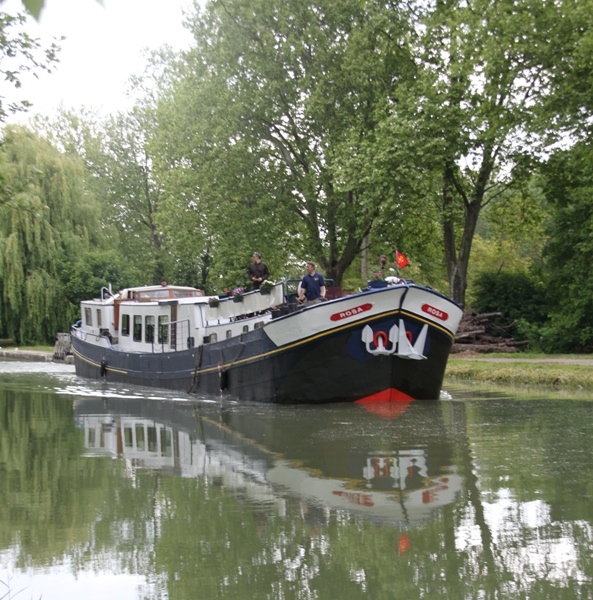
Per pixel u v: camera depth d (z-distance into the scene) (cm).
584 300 2867
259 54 3334
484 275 3359
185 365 2117
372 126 3275
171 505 840
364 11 3231
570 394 1816
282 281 1880
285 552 670
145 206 5528
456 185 2967
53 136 5709
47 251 4381
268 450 1164
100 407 1816
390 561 641
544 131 2591
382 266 1777
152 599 574
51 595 587
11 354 4172
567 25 2516
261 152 3506
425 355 1717
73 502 862
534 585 583
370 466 1016
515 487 876
